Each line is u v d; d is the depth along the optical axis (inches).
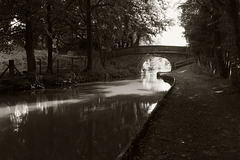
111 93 721.0
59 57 1427.2
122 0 1208.2
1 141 313.4
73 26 1204.5
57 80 884.0
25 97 634.2
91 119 417.1
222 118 327.3
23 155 269.9
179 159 204.2
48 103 560.4
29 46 777.6
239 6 539.5
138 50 1711.4
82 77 1059.9
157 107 372.2
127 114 452.4
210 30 859.4
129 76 1555.1
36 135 334.6
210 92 557.3
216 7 659.4
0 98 614.5
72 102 573.3
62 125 381.7
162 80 1201.4
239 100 429.7
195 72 1258.0
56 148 286.5
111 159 254.4
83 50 1492.4
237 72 506.6
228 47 634.8
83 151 275.4
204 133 269.1
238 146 230.7
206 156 209.9
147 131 277.1
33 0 676.1
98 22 1317.7
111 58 1663.4
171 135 263.7
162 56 1707.7
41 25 784.3
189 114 352.2
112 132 344.2
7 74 845.8
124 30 1566.2
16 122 400.5
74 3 1109.1
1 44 895.7
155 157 208.8
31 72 780.6
